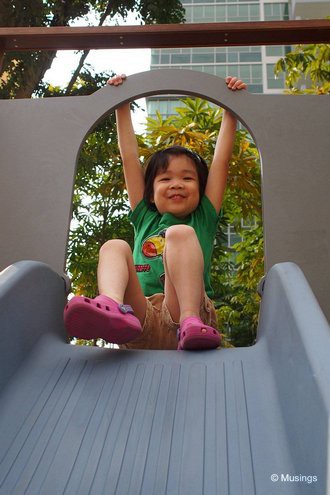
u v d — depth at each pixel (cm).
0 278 132
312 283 166
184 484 88
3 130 196
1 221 183
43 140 193
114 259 152
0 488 89
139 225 210
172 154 208
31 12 531
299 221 174
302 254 169
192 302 146
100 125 545
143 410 110
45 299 151
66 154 191
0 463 95
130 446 99
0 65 218
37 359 132
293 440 92
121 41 219
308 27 210
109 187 482
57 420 107
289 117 189
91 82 604
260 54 2391
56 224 181
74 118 196
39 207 184
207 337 133
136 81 198
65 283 169
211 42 219
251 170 420
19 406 112
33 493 87
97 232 536
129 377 122
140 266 191
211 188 205
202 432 102
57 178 187
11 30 215
